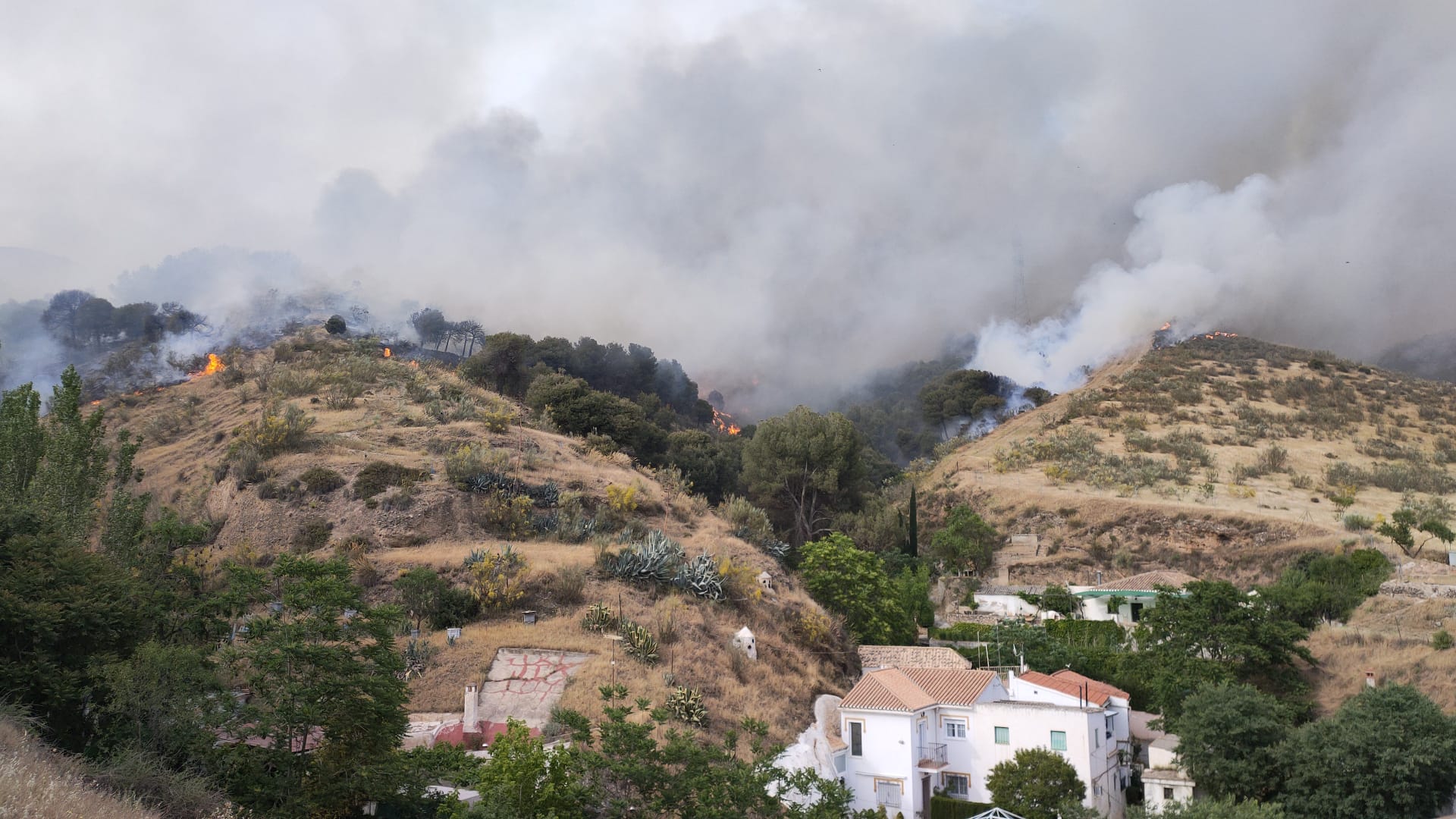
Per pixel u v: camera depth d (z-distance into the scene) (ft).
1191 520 325.62
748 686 143.33
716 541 208.74
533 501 201.87
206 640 96.17
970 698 153.69
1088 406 500.74
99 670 75.51
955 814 140.46
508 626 143.74
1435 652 171.42
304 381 278.67
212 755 72.64
